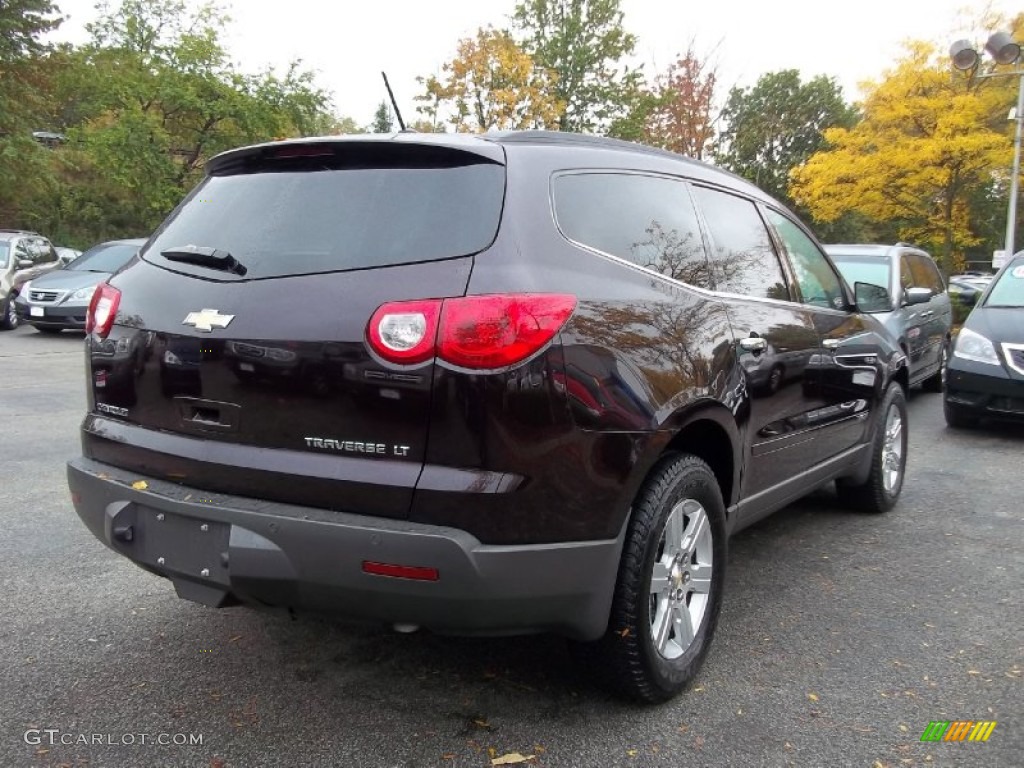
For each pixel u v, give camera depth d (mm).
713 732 2729
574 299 2484
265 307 2508
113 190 35250
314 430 2418
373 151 2684
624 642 2697
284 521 2365
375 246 2488
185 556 2580
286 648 3273
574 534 2451
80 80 29172
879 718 2824
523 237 2471
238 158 2959
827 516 5199
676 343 2832
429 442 2309
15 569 3969
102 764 2488
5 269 15578
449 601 2311
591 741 2662
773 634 3480
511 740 2662
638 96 30844
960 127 19500
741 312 3369
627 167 3088
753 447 3402
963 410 7605
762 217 3965
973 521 5102
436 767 2512
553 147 2818
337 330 2377
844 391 4391
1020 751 2639
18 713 2758
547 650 3305
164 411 2715
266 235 2684
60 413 7770
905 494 5727
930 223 23375
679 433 2953
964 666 3207
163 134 27250
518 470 2322
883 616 3672
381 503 2326
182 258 2787
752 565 4309
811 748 2641
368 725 2736
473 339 2283
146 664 3115
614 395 2520
